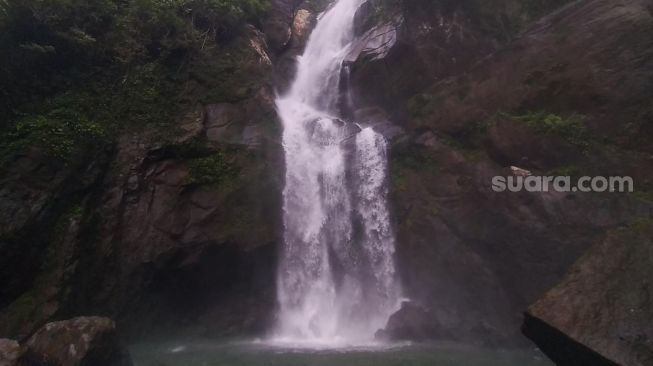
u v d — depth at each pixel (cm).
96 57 1512
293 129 1728
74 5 1448
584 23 1359
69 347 848
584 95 1295
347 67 1920
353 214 1573
